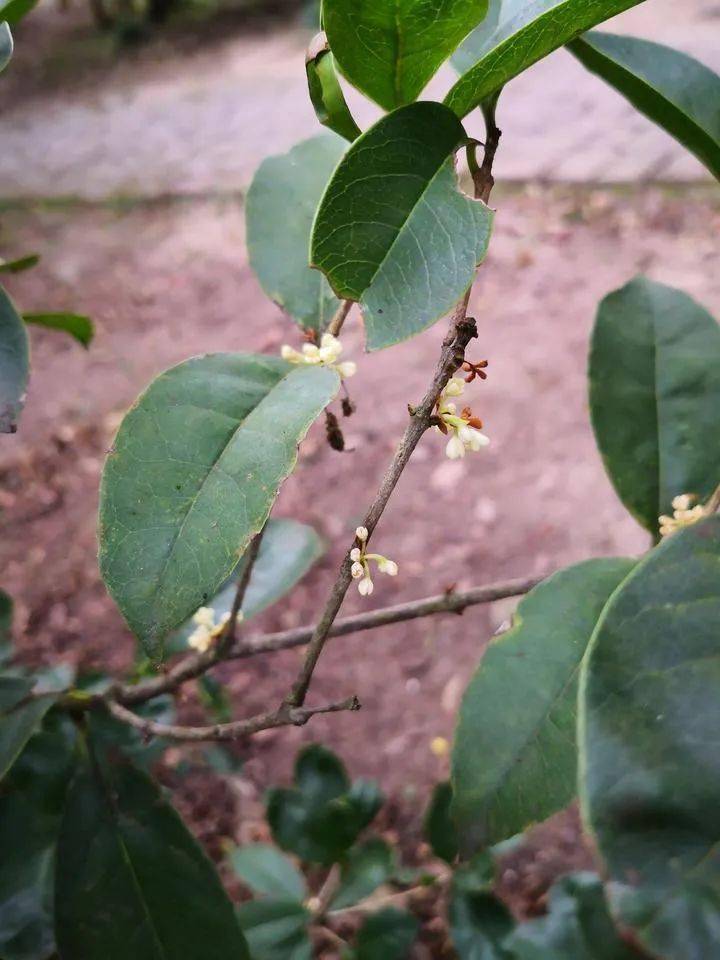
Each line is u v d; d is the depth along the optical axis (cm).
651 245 81
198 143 119
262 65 143
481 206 14
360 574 15
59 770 26
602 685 12
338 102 15
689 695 11
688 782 11
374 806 34
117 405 76
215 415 16
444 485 65
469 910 31
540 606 18
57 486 70
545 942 29
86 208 108
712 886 10
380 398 73
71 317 24
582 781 11
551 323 75
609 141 96
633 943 10
